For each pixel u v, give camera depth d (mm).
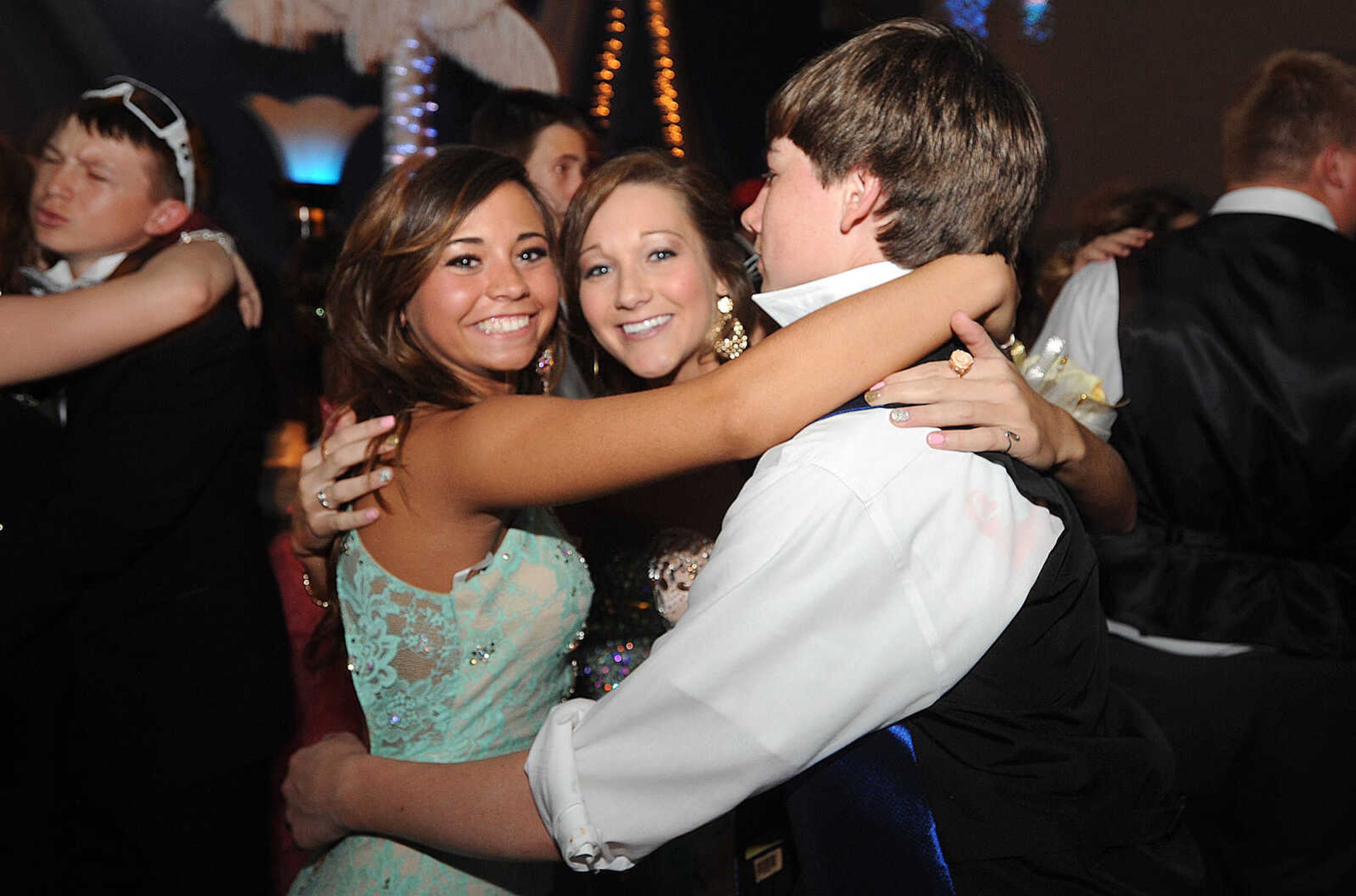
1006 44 5266
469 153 1600
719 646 1045
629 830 1103
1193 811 2131
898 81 1180
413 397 1555
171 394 1653
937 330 1156
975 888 1100
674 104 4992
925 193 1183
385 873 1465
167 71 5078
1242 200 2152
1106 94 5227
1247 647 2043
